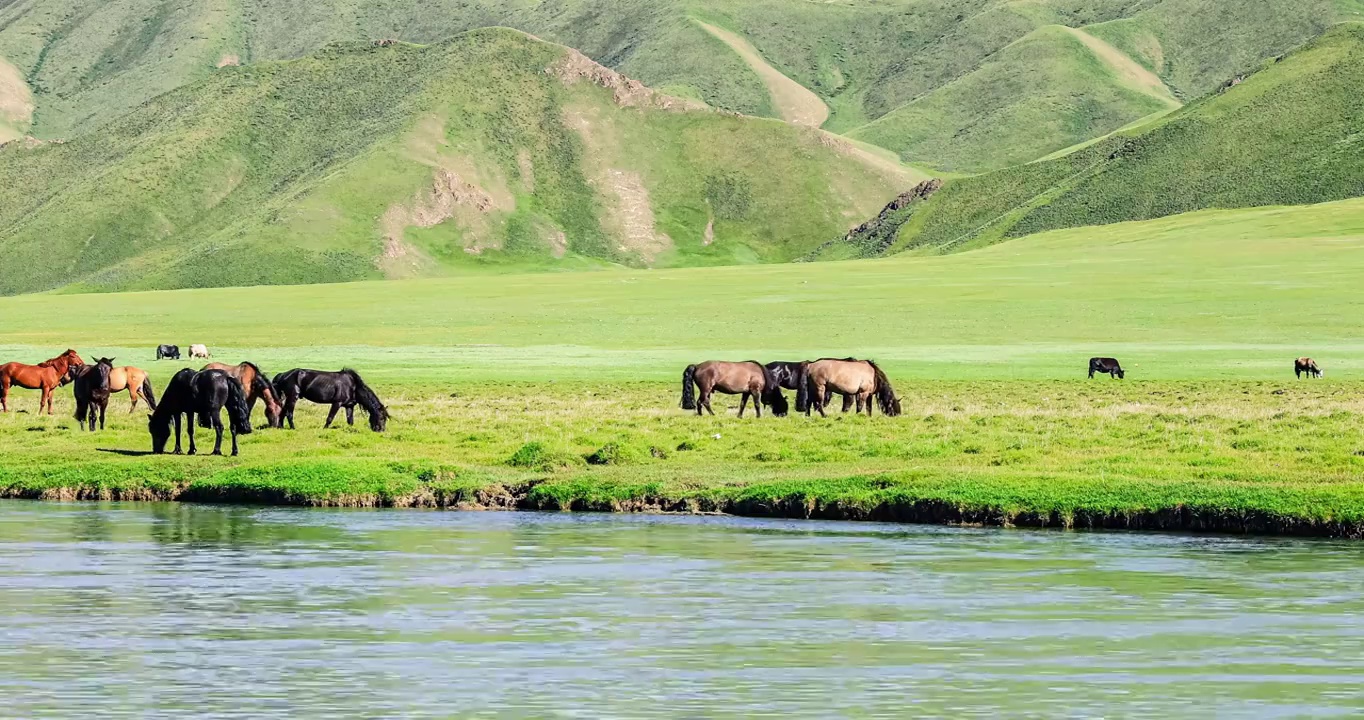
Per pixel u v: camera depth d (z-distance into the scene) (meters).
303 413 82.00
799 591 34.22
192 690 24.84
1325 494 45.94
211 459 59.25
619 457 58.69
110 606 32.34
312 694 24.64
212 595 33.59
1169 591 34.22
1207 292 190.88
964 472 51.91
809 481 50.97
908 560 39.03
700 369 77.44
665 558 39.47
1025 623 30.45
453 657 27.39
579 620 30.81
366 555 39.97
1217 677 25.77
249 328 177.38
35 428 72.44
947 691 24.84
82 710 23.50
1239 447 61.56
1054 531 45.53
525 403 88.81
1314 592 34.12
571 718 23.09
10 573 36.56
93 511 50.59
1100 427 70.31
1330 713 23.36
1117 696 24.44
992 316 173.62
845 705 23.92
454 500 52.31
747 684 25.31
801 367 78.38
